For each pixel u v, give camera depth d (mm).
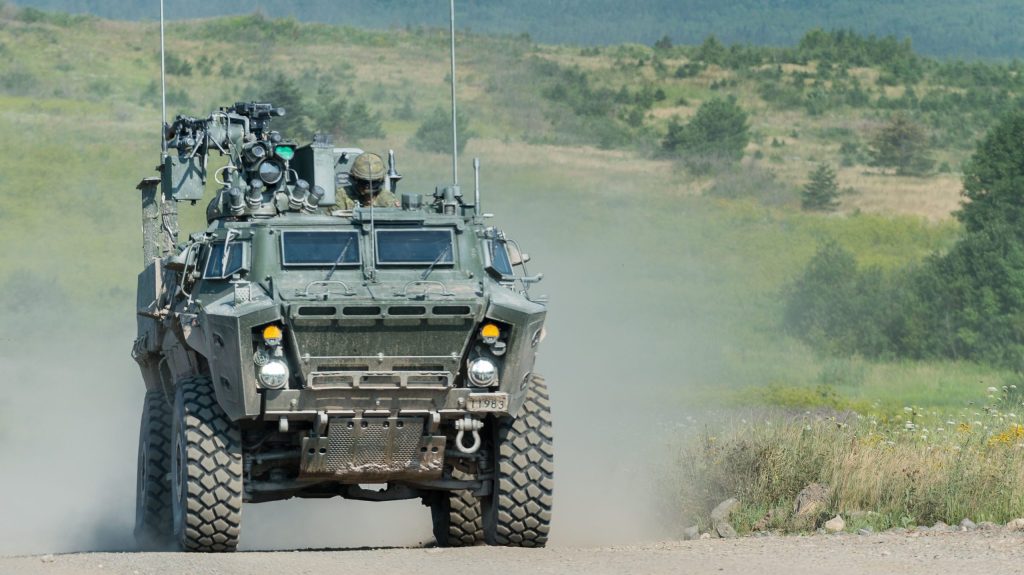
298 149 47625
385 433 38281
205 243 41031
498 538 39375
